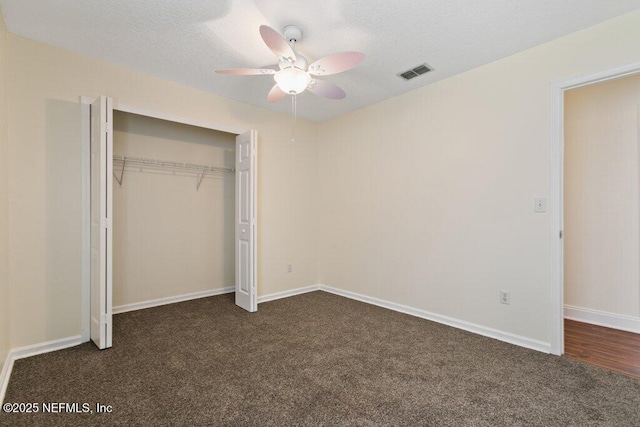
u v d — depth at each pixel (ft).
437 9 6.63
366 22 7.07
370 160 12.43
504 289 8.66
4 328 6.77
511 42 7.90
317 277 14.80
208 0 6.41
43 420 5.30
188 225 12.69
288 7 6.59
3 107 6.93
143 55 8.70
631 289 9.38
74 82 8.52
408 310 11.07
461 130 9.60
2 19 6.82
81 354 7.77
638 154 9.29
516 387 6.33
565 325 9.82
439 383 6.49
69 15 6.95
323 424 5.26
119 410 5.58
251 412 5.56
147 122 11.66
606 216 9.80
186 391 6.18
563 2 6.40
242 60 8.97
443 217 10.06
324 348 8.16
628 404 5.77
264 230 12.90
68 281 8.36
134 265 11.36
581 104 10.25
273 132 13.15
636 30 6.66
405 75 9.79
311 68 6.98
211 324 9.90
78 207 8.52
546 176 7.89
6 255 7.16
